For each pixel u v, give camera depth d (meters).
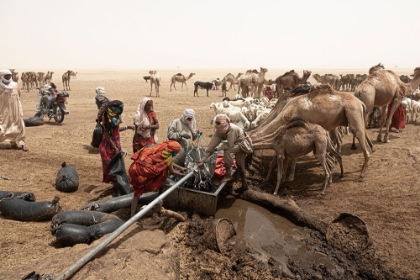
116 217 5.24
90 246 4.30
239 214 6.46
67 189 6.82
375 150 10.69
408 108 16.00
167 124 15.18
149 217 5.66
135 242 4.49
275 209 6.57
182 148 6.80
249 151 6.62
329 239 5.52
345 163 9.40
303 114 8.48
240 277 4.61
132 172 5.31
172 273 4.16
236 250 5.17
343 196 7.18
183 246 5.25
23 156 9.06
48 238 5.00
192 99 28.31
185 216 5.98
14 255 4.43
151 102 7.08
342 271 4.79
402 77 29.09
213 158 6.91
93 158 9.49
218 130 6.17
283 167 7.98
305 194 7.42
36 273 3.52
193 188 6.47
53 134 12.55
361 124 8.15
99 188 6.72
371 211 6.38
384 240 5.39
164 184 5.75
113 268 3.87
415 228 5.68
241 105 15.17
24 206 5.50
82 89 35.47
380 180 7.93
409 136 12.69
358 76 37.41
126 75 73.12
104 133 6.61
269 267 4.84
